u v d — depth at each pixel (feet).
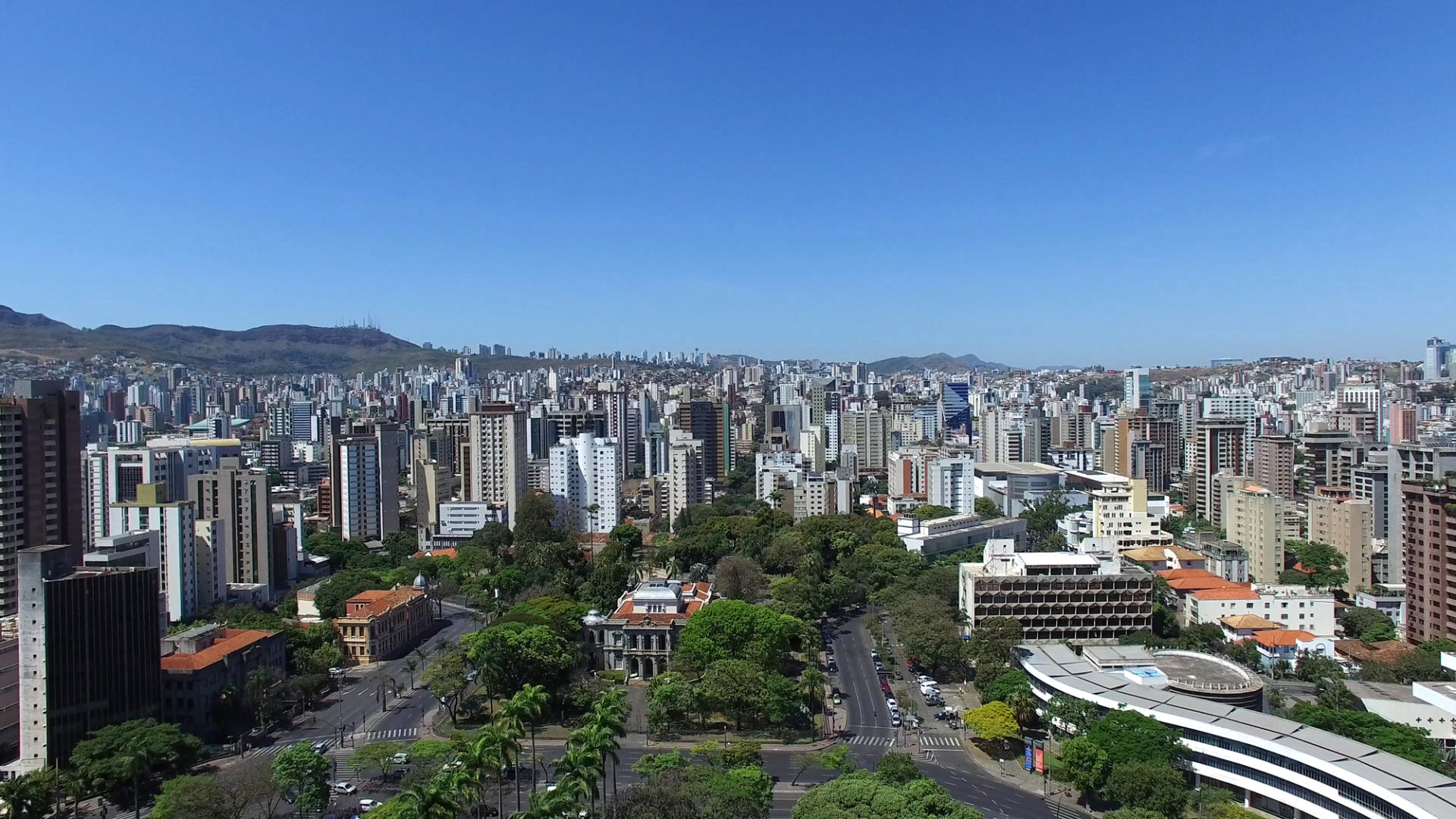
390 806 637.71
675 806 626.64
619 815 625.00
